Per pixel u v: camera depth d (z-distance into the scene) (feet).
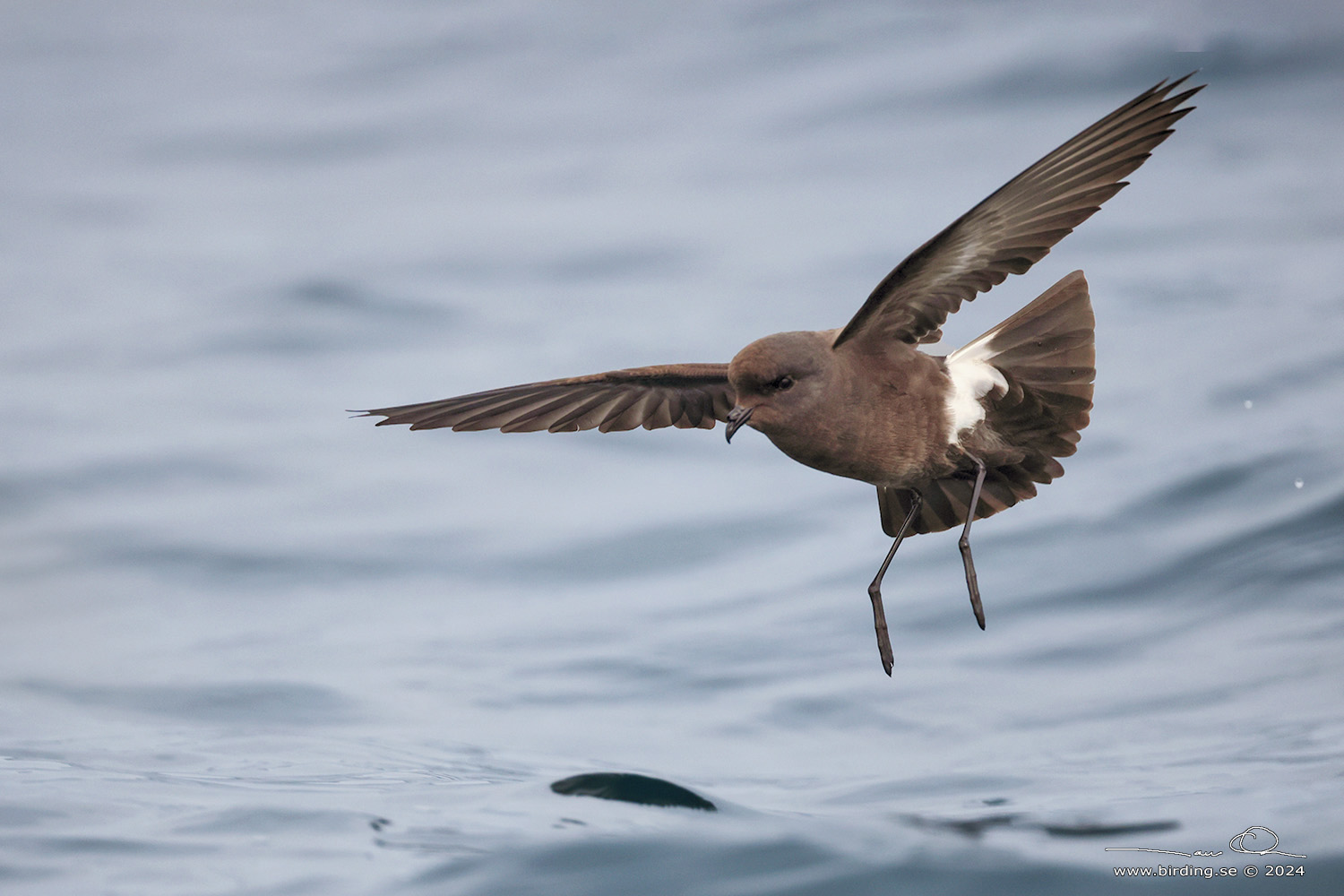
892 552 28.58
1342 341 52.95
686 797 28.45
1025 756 31.27
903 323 26.48
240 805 28.17
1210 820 25.71
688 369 29.55
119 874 24.70
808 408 26.27
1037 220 24.52
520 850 25.46
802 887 23.85
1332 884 22.88
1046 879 23.59
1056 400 26.71
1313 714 31.40
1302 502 41.42
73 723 35.60
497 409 29.86
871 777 30.58
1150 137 23.22
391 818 27.27
